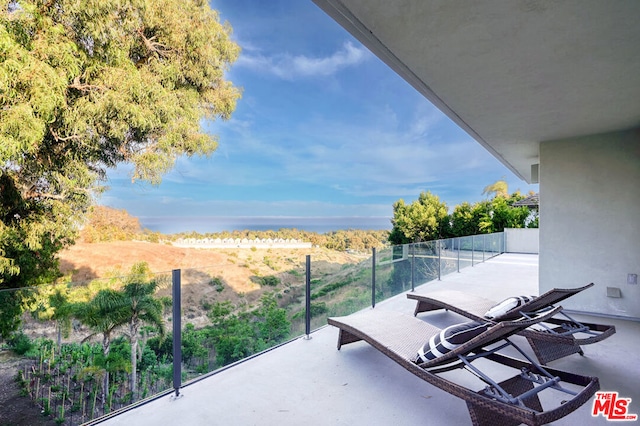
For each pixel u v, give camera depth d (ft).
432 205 88.02
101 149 32.37
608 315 17.43
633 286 16.85
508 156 23.82
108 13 29.19
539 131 17.29
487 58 9.95
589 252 17.98
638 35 8.70
